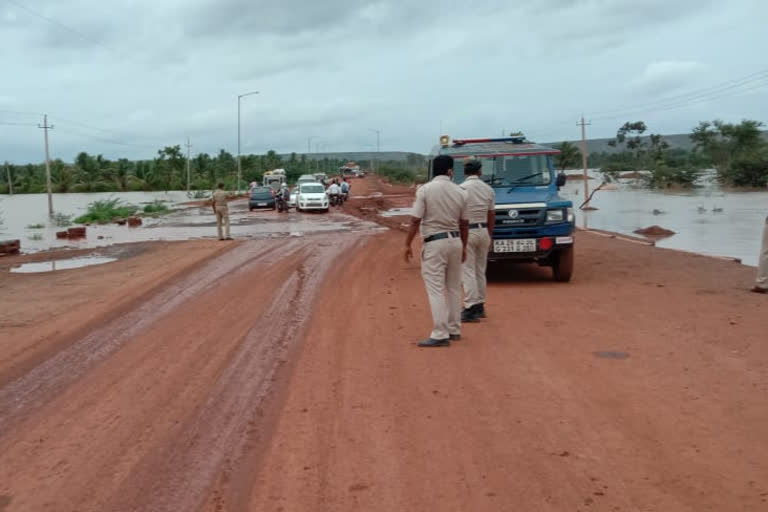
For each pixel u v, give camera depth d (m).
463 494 3.93
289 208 43.69
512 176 12.26
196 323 8.79
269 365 6.72
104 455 4.66
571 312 8.95
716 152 82.00
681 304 9.36
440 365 6.53
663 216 30.17
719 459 4.30
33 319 9.47
